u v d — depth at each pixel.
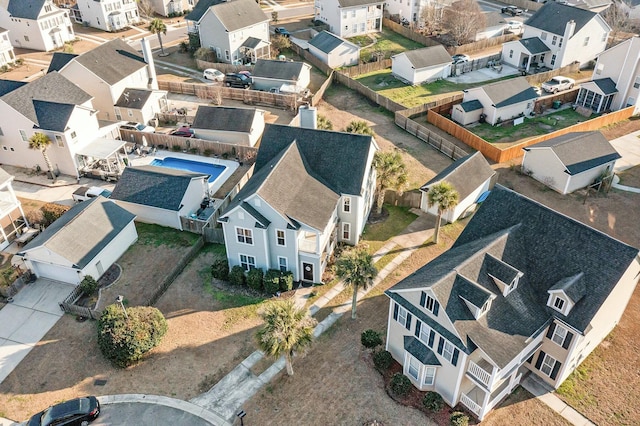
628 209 48.09
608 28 75.88
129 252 43.09
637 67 61.59
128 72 65.56
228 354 33.88
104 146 53.94
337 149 42.22
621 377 31.94
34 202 49.25
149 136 58.59
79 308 36.34
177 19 101.75
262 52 80.94
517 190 51.06
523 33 81.81
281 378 32.22
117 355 32.16
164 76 76.31
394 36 92.12
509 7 102.50
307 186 39.81
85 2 93.69
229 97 70.25
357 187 40.84
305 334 30.44
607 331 34.69
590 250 30.39
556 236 31.73
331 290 39.09
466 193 46.41
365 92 70.69
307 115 48.25
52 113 51.41
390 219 47.31
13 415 30.16
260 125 61.09
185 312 37.16
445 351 28.86
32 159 53.72
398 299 30.58
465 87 72.94
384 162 43.72
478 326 28.34
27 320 36.56
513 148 55.16
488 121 63.12
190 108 67.75
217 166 55.72
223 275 39.69
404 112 63.59
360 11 89.88
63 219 42.25
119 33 93.69
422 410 30.05
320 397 30.95
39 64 80.00
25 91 53.00
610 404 30.34
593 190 50.84
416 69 72.31
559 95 66.88
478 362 29.33
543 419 29.50
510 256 31.83
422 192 47.56
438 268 31.33
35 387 31.86
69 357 33.81
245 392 31.38
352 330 35.59
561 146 50.25
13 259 41.84
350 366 32.91
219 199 49.91
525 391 31.27
